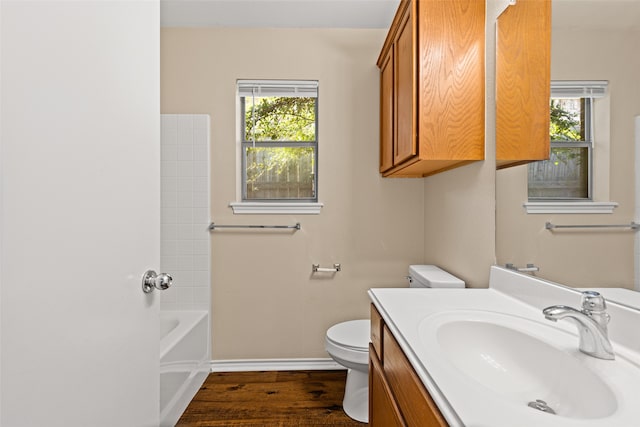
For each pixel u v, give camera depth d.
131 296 0.91
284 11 2.22
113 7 0.84
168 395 1.71
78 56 0.73
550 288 1.07
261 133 2.43
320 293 2.37
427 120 1.50
